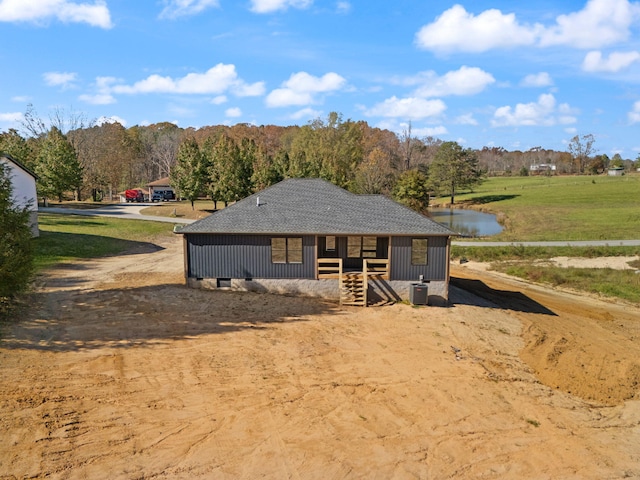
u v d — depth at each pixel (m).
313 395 13.77
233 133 127.19
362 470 10.59
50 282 23.69
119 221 47.81
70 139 78.38
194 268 23.80
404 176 67.31
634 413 14.16
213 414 12.41
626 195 82.94
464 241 47.44
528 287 31.34
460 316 21.95
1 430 10.76
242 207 25.69
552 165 184.00
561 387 15.70
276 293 23.78
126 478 9.75
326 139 83.25
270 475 10.24
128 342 16.38
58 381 13.25
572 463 11.33
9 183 17.70
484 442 11.96
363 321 20.58
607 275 33.03
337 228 23.47
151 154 119.56
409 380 15.12
